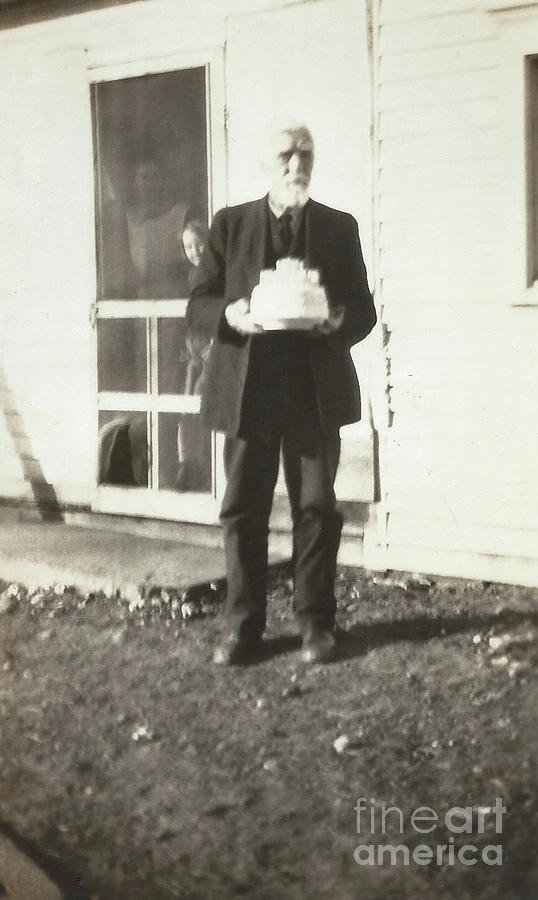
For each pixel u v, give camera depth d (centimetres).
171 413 562
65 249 586
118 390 579
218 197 520
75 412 592
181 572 482
